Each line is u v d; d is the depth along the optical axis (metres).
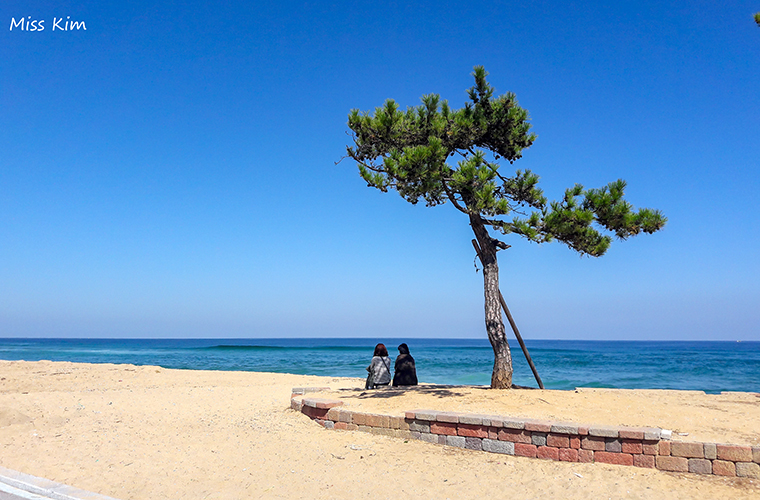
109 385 14.90
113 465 6.21
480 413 7.48
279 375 19.50
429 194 10.98
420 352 77.00
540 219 9.66
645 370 37.84
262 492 5.35
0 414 8.48
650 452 5.54
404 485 5.45
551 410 7.57
